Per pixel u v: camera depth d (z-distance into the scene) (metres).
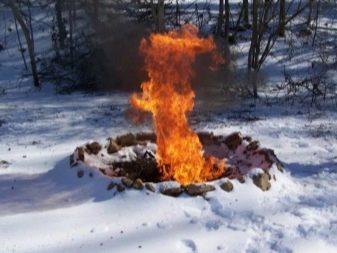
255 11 16.58
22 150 11.14
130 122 13.65
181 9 26.08
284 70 18.39
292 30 22.89
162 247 6.34
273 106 15.23
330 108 14.82
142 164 8.82
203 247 6.32
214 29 22.31
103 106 16.12
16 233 6.68
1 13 27.27
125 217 7.04
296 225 6.82
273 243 6.39
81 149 8.99
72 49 20.98
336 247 6.34
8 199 7.86
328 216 7.11
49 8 26.64
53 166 9.65
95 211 7.18
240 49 21.09
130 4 22.61
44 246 6.40
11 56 23.88
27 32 20.03
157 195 7.38
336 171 9.00
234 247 6.31
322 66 18.91
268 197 7.61
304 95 16.31
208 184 7.52
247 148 9.17
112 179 7.69
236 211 7.18
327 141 11.28
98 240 6.52
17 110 15.95
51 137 12.38
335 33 23.42
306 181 8.52
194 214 7.10
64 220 6.98
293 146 10.91
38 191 8.16
